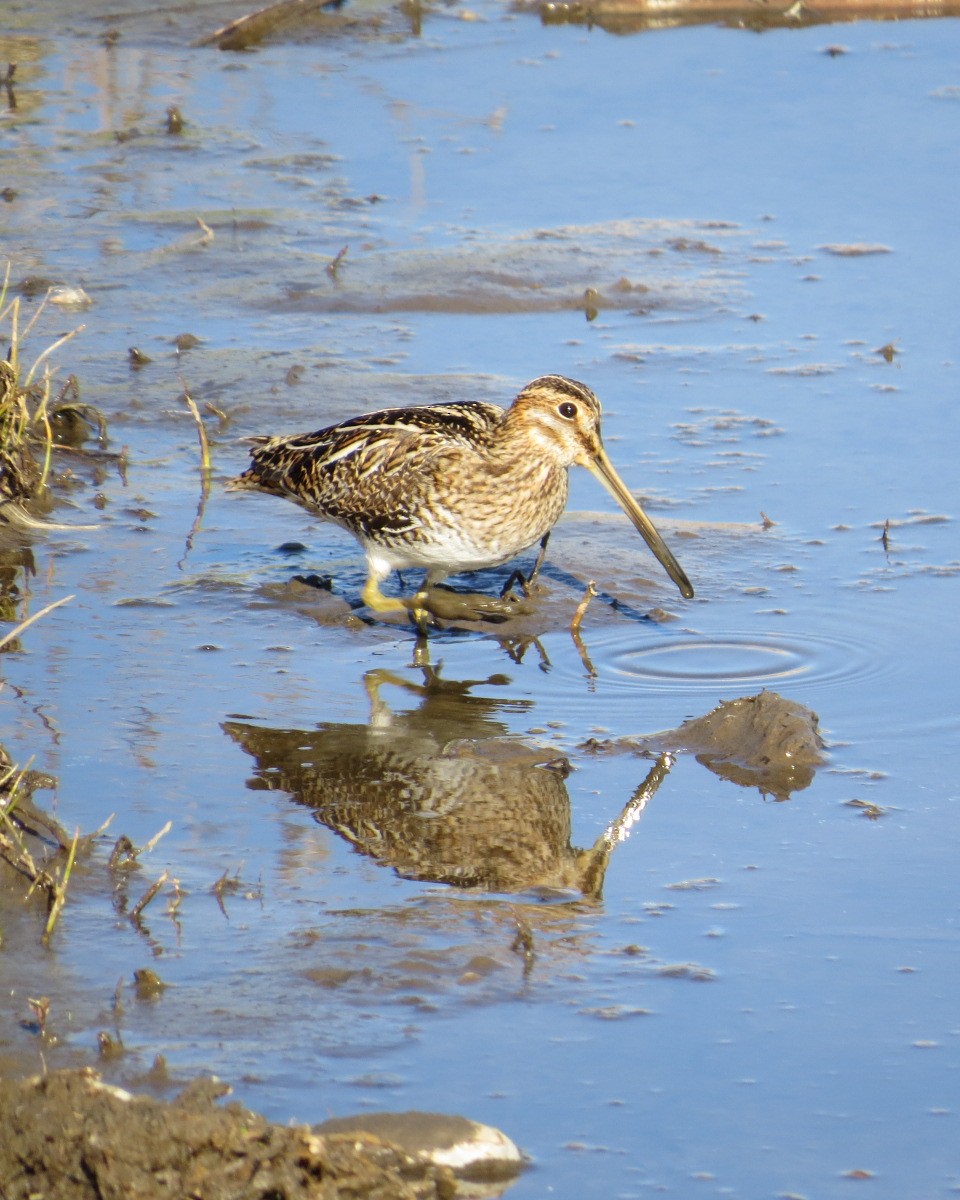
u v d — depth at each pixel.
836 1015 7.98
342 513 12.68
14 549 13.46
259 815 9.77
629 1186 6.91
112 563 13.32
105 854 9.21
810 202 20.30
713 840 9.59
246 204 20.16
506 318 17.59
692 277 18.42
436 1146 6.95
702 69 24.28
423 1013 7.94
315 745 10.66
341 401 15.73
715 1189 6.90
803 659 11.86
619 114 22.84
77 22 25.75
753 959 8.41
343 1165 6.66
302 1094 7.34
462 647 12.25
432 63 24.62
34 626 12.23
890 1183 6.94
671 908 8.88
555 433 12.52
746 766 10.44
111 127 22.28
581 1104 7.38
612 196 20.48
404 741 10.75
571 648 12.18
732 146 21.80
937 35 25.38
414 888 9.04
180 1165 6.58
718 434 15.27
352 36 25.59
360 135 22.19
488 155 21.59
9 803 9.37
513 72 24.20
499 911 8.84
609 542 13.77
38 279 18.03
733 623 12.41
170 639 12.16
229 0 26.55
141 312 17.59
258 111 22.84
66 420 15.34
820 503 14.12
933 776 10.27
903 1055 7.71
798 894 9.00
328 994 8.05
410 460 12.38
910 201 20.23
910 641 12.04
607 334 17.23
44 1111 6.74
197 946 8.41
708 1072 7.59
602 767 10.44
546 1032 7.84
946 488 14.32
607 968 8.33
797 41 25.27
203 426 14.67
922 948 8.50
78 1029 7.73
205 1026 7.78
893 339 17.02
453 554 12.60
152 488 14.63
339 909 8.80
